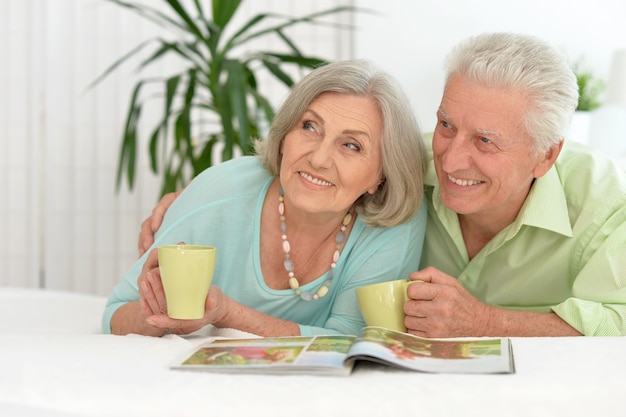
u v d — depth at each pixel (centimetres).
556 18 425
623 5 425
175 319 128
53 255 377
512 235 163
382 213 158
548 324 145
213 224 157
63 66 373
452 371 99
